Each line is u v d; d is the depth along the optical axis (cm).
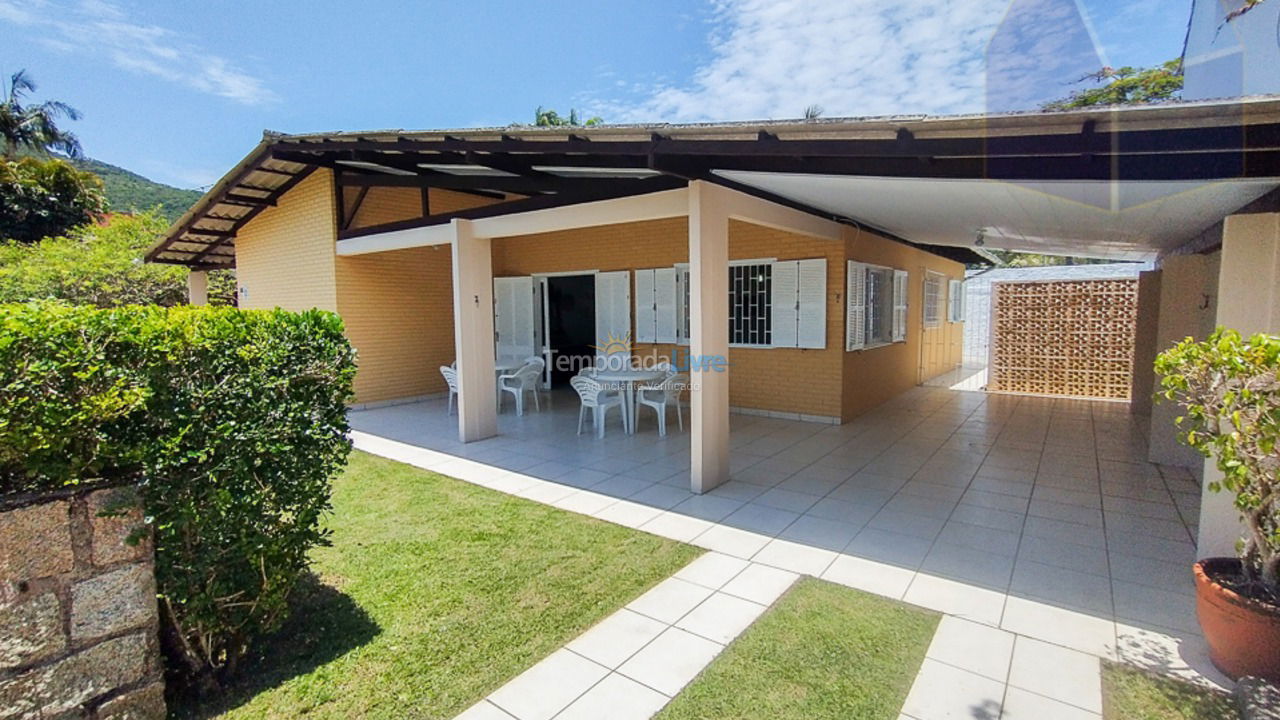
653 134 380
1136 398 793
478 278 669
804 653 255
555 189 552
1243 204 310
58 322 191
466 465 568
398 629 278
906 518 415
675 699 227
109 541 206
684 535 388
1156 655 250
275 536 249
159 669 220
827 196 494
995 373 1004
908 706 221
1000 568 335
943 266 1196
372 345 904
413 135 520
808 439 661
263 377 241
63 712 198
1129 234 541
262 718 220
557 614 290
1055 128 255
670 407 860
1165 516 413
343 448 272
